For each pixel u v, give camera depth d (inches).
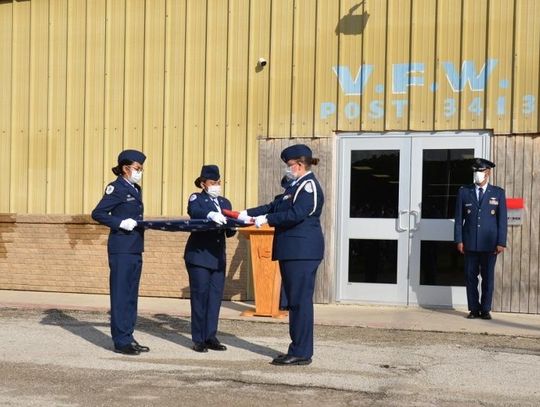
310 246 305.9
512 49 450.9
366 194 477.4
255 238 427.8
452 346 351.6
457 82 460.1
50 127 542.3
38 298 502.3
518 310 448.1
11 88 551.5
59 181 539.8
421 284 465.7
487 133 456.4
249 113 498.9
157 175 517.0
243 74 501.4
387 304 471.2
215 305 338.0
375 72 474.6
